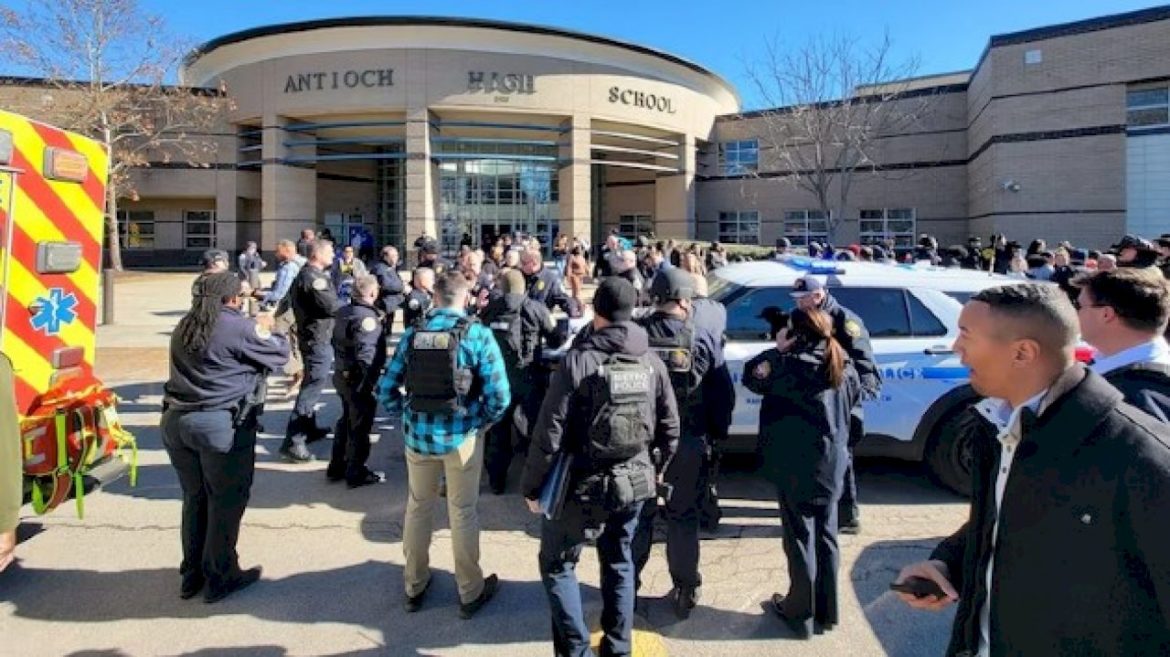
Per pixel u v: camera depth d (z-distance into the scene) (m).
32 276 3.86
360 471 5.77
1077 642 1.52
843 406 3.67
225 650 3.42
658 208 38.28
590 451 3.06
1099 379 1.61
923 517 5.22
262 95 32.16
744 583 4.20
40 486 3.77
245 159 34.06
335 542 4.71
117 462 4.23
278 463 6.39
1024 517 1.60
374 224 37.72
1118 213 24.52
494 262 11.86
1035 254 11.38
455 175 33.50
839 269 6.05
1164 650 1.45
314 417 7.03
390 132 33.88
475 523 3.77
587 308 9.17
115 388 9.20
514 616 3.78
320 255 6.45
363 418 5.71
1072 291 6.30
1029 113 26.02
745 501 5.52
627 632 3.22
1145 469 1.43
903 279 5.84
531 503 3.15
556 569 3.16
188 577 3.93
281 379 10.24
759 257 24.58
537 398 5.78
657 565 4.48
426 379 3.66
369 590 4.05
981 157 28.97
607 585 3.24
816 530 3.67
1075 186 25.22
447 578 4.23
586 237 33.38
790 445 3.58
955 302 5.72
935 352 5.52
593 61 33.28
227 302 3.89
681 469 3.75
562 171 33.66
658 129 35.94
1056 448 1.56
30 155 3.82
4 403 2.90
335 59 31.20
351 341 5.60
